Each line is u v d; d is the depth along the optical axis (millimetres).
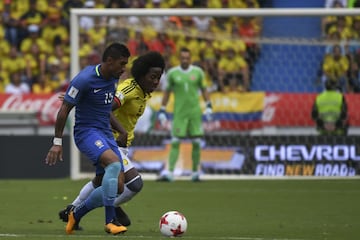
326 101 59594
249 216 35625
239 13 56875
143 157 58750
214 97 61031
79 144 26859
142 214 36125
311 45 63656
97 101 26594
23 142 56906
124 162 28828
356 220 34094
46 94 63125
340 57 62406
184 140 59219
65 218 28312
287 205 40781
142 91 29656
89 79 26203
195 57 65812
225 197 44844
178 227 26594
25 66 73875
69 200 42125
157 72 29250
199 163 56844
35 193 46000
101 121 27000
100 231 28578
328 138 57500
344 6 74625
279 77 64625
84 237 26188
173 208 38969
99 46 64062
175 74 54406
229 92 61344
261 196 45469
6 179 56750
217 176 58156
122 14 57188
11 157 56906
